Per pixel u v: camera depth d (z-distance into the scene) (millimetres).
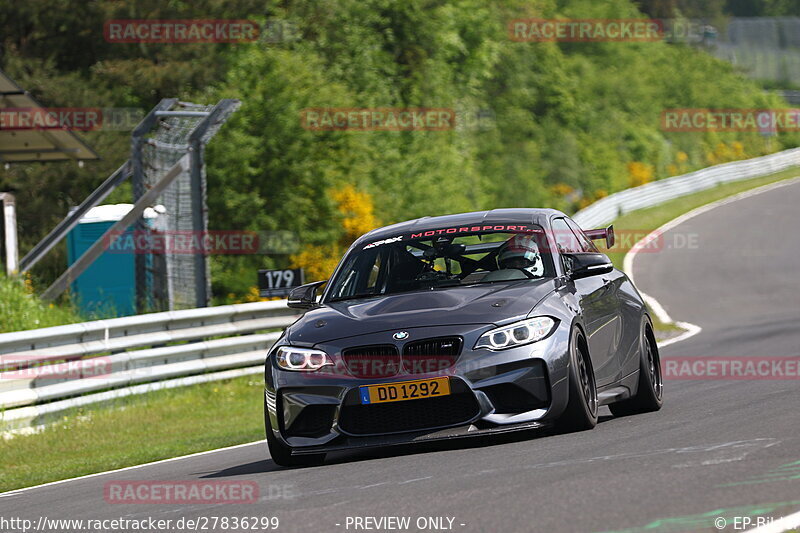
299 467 21750
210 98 96000
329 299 23828
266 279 50438
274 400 21297
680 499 13617
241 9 103000
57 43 98438
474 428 20109
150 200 54000
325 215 92000
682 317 71875
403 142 116500
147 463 28109
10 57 92375
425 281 23297
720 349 46406
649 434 20234
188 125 59531
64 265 85188
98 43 99250
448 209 111688
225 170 89688
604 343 23453
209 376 44406
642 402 26016
